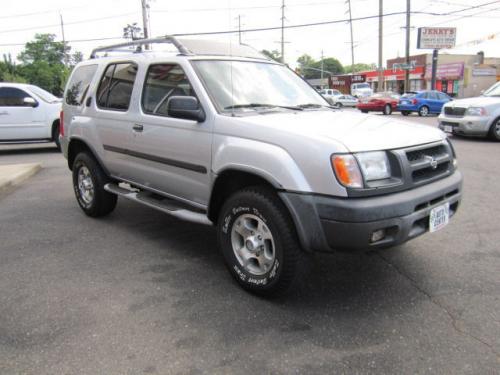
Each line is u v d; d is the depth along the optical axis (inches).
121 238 190.5
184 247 179.5
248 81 165.5
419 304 131.5
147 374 101.5
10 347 111.5
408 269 155.3
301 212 119.0
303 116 146.3
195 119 145.8
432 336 115.1
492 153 391.2
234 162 133.8
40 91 473.1
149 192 190.5
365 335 115.9
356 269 155.7
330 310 128.6
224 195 149.8
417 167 126.6
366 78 2265.0
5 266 161.3
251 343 112.7
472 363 104.2
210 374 101.3
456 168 151.1
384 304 131.7
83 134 208.5
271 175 123.6
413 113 1113.4
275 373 101.4
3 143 446.9
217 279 149.4
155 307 130.8
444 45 1696.6
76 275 153.3
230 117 140.9
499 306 129.6
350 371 101.7
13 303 133.6
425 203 126.2
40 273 155.1
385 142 124.1
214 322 122.5
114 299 135.8
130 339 114.7
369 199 115.6
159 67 170.2
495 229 194.7
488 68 1627.7
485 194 253.8
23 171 329.4
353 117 151.2
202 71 157.0
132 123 178.1
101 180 208.4
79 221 215.5
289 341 113.4
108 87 198.2
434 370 102.0
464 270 153.9
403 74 1945.1
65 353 109.0
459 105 478.6
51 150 500.1
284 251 124.7
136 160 180.7
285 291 130.2
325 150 116.8
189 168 154.5
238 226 139.3
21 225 210.1
